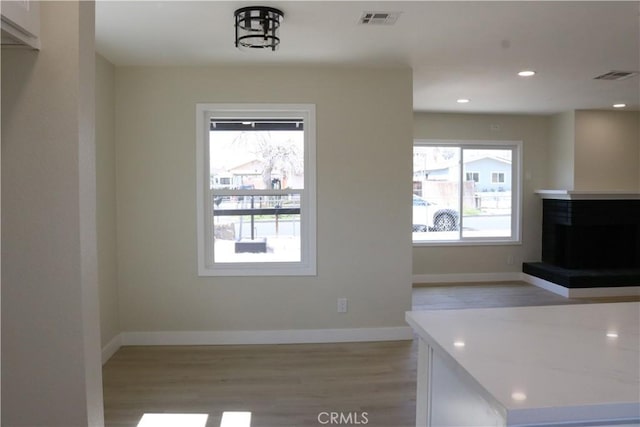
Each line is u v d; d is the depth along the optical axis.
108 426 2.65
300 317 4.12
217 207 4.15
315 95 4.04
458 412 1.26
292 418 2.75
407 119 4.09
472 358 1.23
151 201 3.99
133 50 3.49
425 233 6.79
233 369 3.50
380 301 4.16
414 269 6.71
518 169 6.77
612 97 5.32
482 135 6.64
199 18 2.83
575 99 5.45
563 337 1.41
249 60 3.79
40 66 1.50
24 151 1.51
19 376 1.54
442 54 3.61
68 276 1.52
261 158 4.16
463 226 6.84
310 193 4.07
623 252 6.44
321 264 4.11
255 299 4.09
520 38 3.22
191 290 4.05
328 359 3.70
